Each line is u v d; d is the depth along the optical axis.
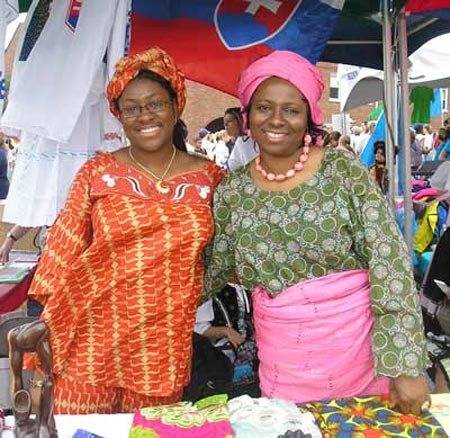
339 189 1.74
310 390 1.78
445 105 14.20
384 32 3.95
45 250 1.89
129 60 1.89
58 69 2.42
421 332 1.64
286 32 2.83
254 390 2.62
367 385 1.79
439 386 2.19
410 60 5.77
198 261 1.89
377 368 1.64
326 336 1.74
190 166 2.00
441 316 3.29
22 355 1.27
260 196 1.82
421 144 10.09
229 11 2.92
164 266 1.83
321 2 2.77
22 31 2.61
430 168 7.28
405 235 4.11
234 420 1.51
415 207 5.34
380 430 1.49
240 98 1.87
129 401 1.92
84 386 1.86
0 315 2.81
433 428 1.49
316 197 1.75
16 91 2.41
